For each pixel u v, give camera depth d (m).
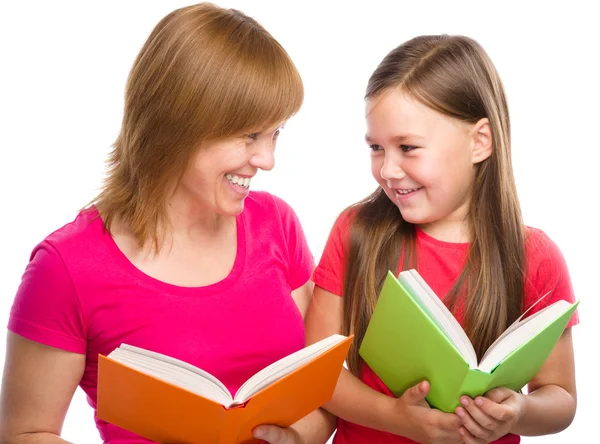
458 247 1.66
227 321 1.51
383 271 1.66
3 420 1.46
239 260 1.57
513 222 1.64
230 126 1.36
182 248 1.52
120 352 1.28
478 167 1.64
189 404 1.22
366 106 1.57
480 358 1.65
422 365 1.43
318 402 1.40
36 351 1.43
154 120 1.40
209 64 1.35
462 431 1.44
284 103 1.39
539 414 1.55
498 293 1.63
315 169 2.62
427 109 1.51
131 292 1.45
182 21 1.39
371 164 1.62
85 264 1.44
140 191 1.46
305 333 1.69
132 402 1.27
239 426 1.27
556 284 1.67
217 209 1.46
